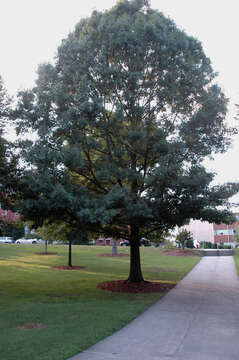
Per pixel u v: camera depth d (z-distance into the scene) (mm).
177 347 6176
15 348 5883
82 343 6219
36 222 11586
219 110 12734
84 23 13914
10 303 10055
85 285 14062
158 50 12484
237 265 24047
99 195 11414
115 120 12102
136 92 12836
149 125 12820
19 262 24094
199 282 15523
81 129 11859
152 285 14070
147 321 8141
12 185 11664
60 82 12930
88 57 12477
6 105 12633
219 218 12609
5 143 12367
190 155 12531
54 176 10859
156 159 13133
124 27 12562
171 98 12938
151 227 13695
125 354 5777
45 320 7957
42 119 12164
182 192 11219
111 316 8367
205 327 7602
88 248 40562
